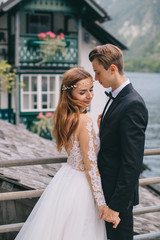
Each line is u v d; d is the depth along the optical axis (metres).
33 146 5.15
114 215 2.09
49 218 2.25
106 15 14.70
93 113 15.45
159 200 5.55
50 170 3.80
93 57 2.19
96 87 15.37
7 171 3.13
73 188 2.24
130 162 2.02
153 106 62.44
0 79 14.27
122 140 2.06
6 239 3.09
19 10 13.61
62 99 2.25
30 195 2.42
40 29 14.95
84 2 14.10
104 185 2.22
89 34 15.52
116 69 2.16
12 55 14.22
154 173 21.44
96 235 2.28
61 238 2.23
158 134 35.25
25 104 14.70
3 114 14.66
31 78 14.27
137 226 3.98
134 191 2.26
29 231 2.28
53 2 14.04
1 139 4.80
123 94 2.15
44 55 13.95
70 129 2.20
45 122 13.93
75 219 2.21
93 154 2.16
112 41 15.55
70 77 2.21
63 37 14.01
